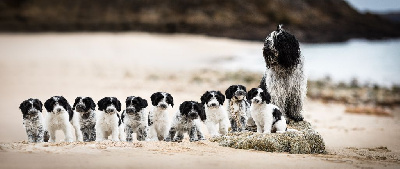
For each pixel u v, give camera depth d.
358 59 52.84
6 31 91.31
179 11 107.69
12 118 15.56
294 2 125.56
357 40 121.31
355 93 26.06
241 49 65.88
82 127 11.12
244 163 7.86
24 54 46.97
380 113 19.64
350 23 128.50
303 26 115.38
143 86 26.86
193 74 34.06
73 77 31.08
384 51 68.50
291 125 11.38
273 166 7.74
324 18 125.88
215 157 8.35
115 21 102.31
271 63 11.04
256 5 117.19
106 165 7.26
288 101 11.41
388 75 37.28
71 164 7.24
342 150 11.50
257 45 76.56
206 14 107.81
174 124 10.97
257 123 10.69
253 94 10.40
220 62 47.66
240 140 9.85
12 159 7.49
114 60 44.81
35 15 99.31
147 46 61.31
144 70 37.41
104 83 28.06
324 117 18.53
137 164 7.42
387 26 136.88
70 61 42.09
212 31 102.31
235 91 10.84
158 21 103.31
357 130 15.16
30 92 23.41
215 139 10.29
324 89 27.30
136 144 9.38
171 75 33.09
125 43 63.06
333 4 134.62
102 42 63.25
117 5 107.19
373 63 47.72
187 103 10.77
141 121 10.91
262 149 9.69
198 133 11.04
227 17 107.81
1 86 25.56
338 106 22.16
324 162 8.35
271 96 11.19
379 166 8.32
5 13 97.56
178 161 7.78
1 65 37.03
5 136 12.52
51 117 10.87
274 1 120.50
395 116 19.50
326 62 48.34
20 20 96.81
